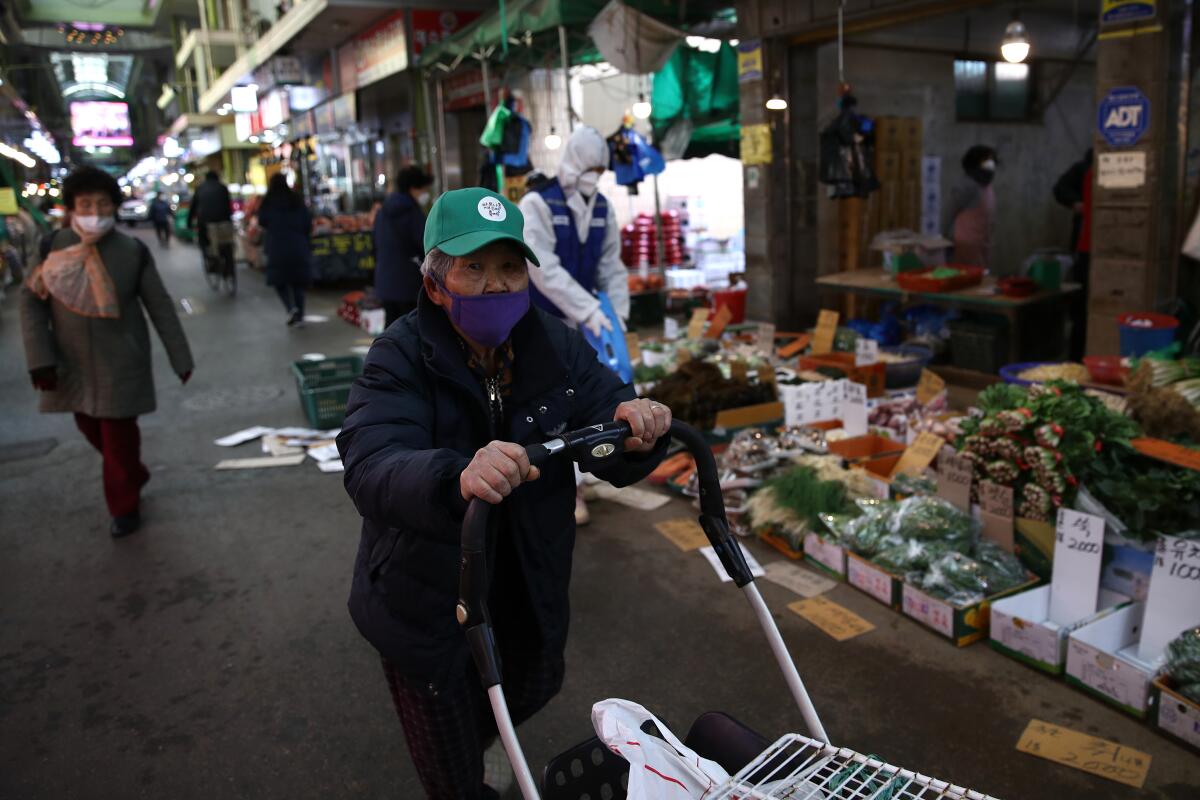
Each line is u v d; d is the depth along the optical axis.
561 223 4.04
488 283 1.61
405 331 1.73
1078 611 3.15
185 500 5.07
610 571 3.92
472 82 11.53
